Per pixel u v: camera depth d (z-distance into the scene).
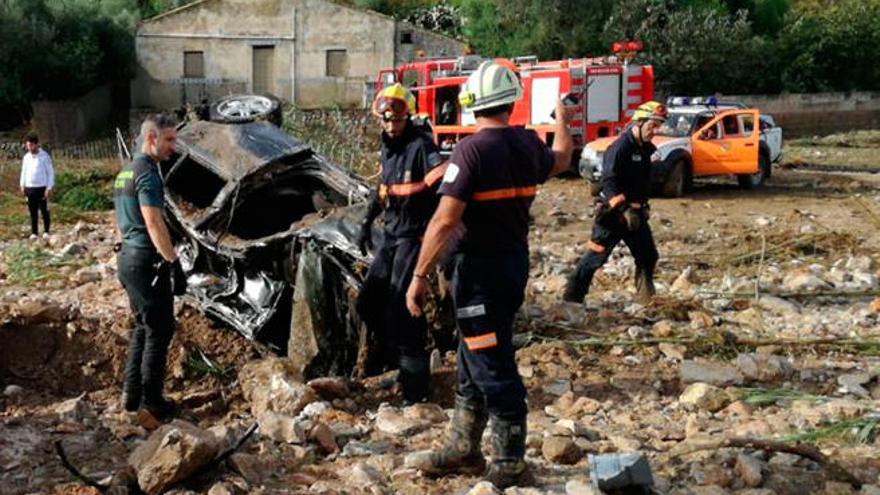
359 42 36.91
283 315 7.82
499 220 4.98
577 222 16.95
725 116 20.48
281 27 36.97
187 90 37.28
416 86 24.72
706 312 9.27
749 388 7.28
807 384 7.46
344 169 8.80
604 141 20.31
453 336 7.70
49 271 11.49
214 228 8.27
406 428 6.25
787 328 9.06
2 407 6.92
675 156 19.61
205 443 5.30
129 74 38.25
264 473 5.50
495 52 37.66
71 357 7.61
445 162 6.60
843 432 6.25
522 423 5.14
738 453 5.72
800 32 40.78
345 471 5.57
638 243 9.26
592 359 8.00
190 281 8.39
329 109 35.31
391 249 6.82
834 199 19.69
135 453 5.40
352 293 7.24
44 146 31.38
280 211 8.97
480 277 5.00
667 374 7.64
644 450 5.95
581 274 9.26
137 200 6.35
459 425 5.30
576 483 5.21
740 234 14.88
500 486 5.18
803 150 32.34
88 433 6.25
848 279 11.17
